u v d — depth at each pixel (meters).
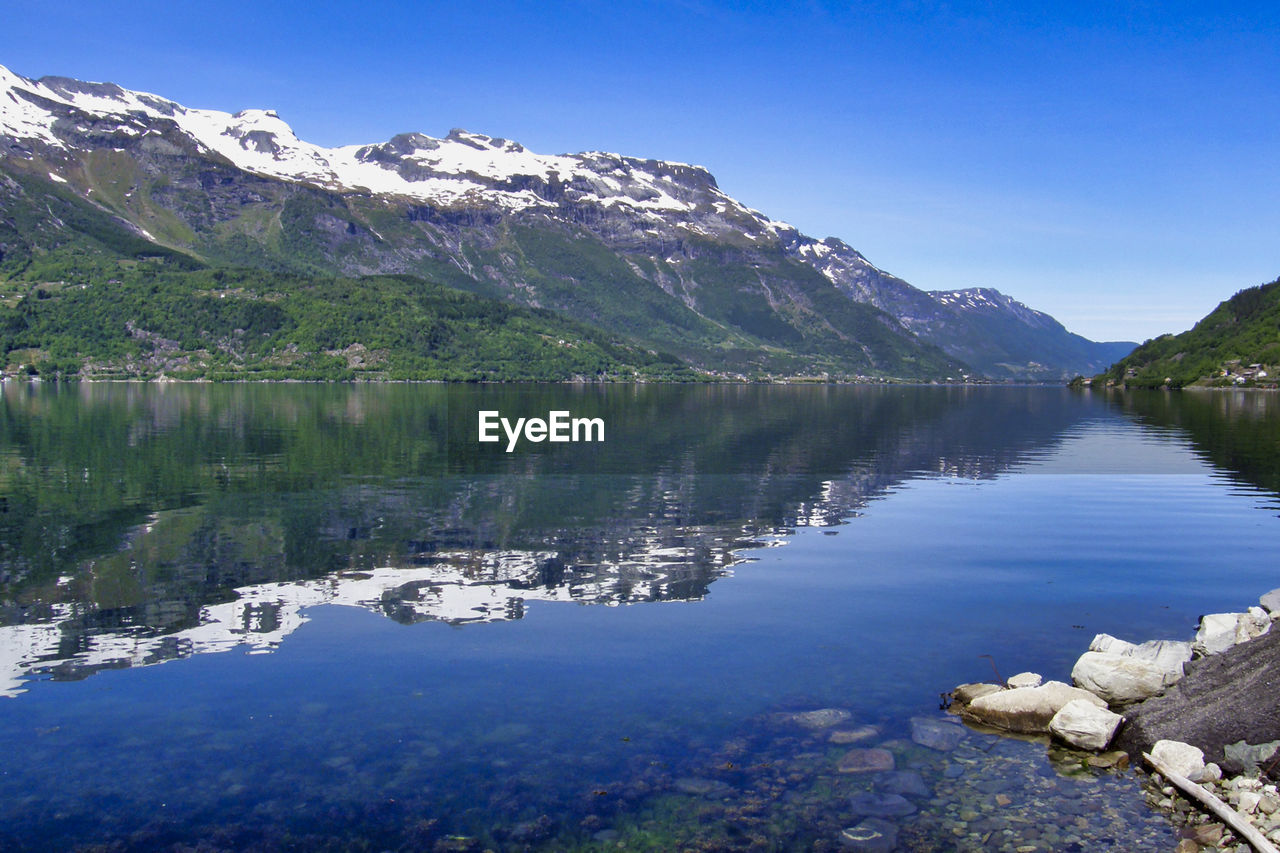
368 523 33.78
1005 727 15.24
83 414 103.31
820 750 14.26
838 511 37.91
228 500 39.47
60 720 15.01
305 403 137.50
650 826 12.02
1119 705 16.08
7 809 12.23
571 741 14.45
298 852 11.34
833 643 19.33
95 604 21.98
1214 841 11.78
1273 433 89.44
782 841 11.67
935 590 24.00
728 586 24.31
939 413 134.50
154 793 12.70
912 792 13.01
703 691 16.53
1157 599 23.27
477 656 18.33
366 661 17.98
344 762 13.66
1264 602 20.44
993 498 42.41
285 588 23.69
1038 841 11.74
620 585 24.31
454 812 12.30
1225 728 14.23
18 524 33.12
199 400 146.12
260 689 16.44
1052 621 21.11
